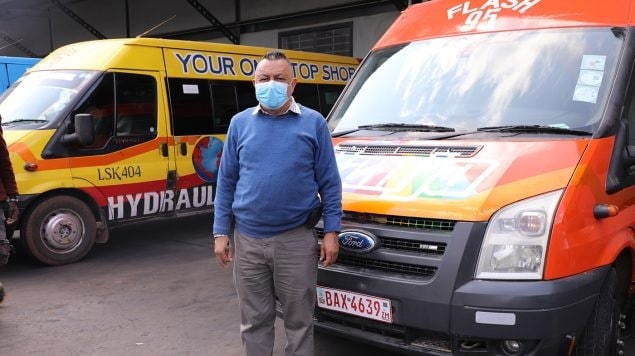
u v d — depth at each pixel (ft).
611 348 11.32
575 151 10.40
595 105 11.32
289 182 9.89
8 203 14.82
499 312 9.27
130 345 13.96
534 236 9.46
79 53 22.95
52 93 21.52
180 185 23.66
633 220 11.24
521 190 9.84
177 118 23.59
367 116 14.12
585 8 12.88
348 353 13.26
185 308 16.49
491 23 13.94
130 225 28.50
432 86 13.65
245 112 10.37
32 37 68.08
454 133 12.16
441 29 14.79
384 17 38.32
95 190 21.17
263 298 10.62
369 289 10.34
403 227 10.36
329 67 30.78
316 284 10.75
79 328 15.03
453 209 9.89
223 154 10.53
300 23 43.39
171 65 23.63
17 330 14.92
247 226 10.21
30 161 19.61
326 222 10.25
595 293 9.89
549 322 9.21
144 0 55.01
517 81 12.51
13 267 20.86
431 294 9.71
